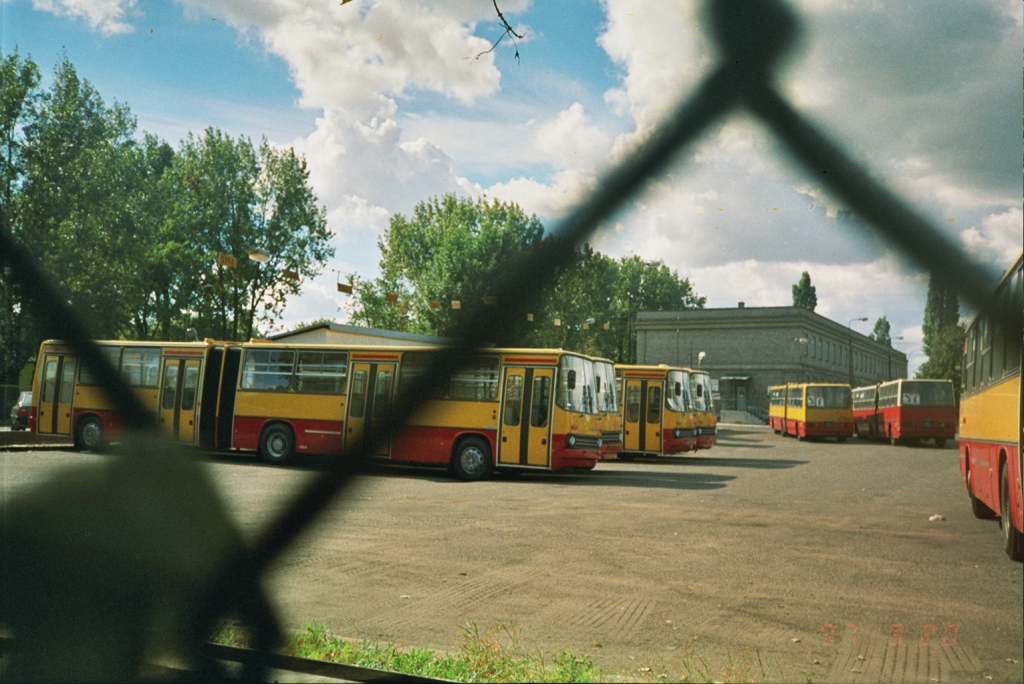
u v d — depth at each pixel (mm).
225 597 5715
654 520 12414
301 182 53406
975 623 6523
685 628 6277
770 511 13797
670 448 27812
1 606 5160
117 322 38250
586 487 18016
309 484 5867
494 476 20891
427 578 7969
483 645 5340
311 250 54438
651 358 75875
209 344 22922
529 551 9523
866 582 8062
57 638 4883
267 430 21891
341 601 6984
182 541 6117
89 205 35375
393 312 58312
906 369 39688
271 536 6094
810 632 6215
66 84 33031
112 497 6629
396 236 62500
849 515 13422
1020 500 8828
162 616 5281
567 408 19344
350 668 4703
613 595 7348
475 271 40625
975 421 12664
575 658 5203
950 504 15320
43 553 5742
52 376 23828
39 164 33094
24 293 7789
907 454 32938
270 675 4684
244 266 51656
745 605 7039
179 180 51188
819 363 75000
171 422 22781
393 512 12938
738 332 73562
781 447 38500
